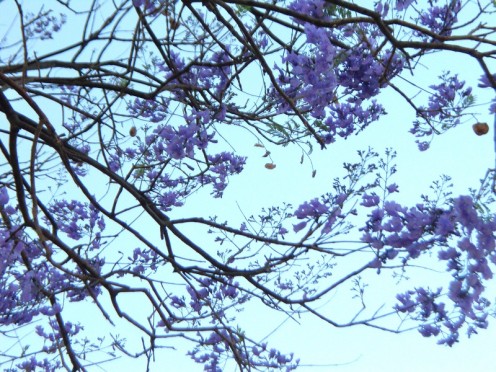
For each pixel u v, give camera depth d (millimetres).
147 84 3814
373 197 3234
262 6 2465
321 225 3348
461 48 2162
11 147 2744
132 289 3518
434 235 2670
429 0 3006
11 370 4871
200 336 4605
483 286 2311
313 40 2539
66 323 4781
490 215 2209
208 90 3320
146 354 3590
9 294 3801
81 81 3582
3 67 3561
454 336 3631
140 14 3100
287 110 3262
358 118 3477
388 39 2309
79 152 3537
